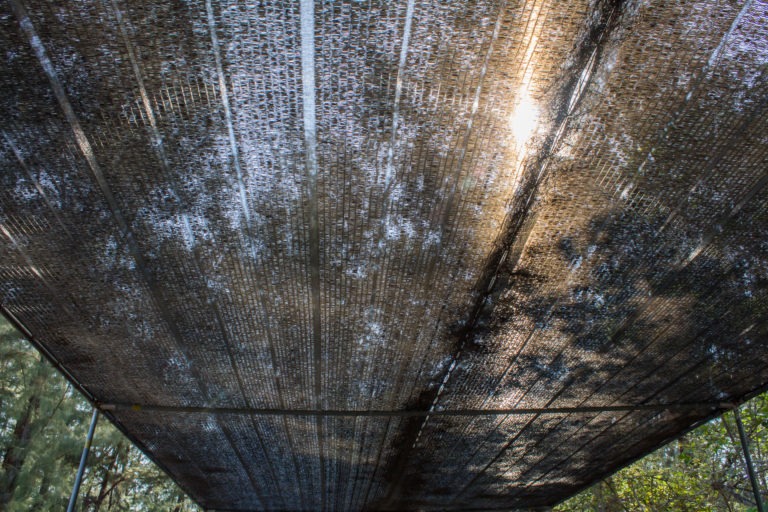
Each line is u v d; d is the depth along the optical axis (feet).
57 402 40.14
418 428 15.66
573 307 10.28
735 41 6.06
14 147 7.07
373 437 16.38
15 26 5.78
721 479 31.04
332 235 8.46
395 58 6.14
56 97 6.50
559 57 6.13
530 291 9.83
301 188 7.69
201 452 18.02
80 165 7.34
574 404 14.30
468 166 7.39
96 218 8.20
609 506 36.35
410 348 11.42
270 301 9.93
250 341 11.18
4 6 5.59
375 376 12.60
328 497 24.14
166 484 53.83
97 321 10.53
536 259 9.08
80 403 43.34
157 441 16.94
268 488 22.79
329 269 9.14
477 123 6.84
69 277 9.36
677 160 7.39
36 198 7.84
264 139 7.04
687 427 15.90
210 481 21.72
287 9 5.68
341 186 7.66
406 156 7.24
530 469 19.88
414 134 6.97
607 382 13.12
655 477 33.91
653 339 11.30
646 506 34.50
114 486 50.19
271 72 6.28
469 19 5.78
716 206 8.06
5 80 6.29
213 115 6.75
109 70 6.23
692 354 11.93
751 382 13.38
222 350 11.53
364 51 6.07
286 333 10.87
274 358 11.81
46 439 38.55
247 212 8.08
